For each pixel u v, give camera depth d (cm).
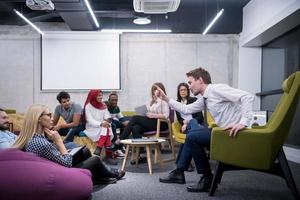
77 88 689
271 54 624
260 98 659
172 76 704
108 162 435
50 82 687
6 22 668
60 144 239
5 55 690
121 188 281
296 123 499
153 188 280
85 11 570
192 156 273
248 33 624
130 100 701
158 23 679
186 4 654
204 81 276
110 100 546
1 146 251
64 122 466
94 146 441
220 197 247
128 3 643
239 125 237
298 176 335
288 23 490
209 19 673
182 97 438
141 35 703
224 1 633
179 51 704
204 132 266
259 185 290
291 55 538
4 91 689
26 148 217
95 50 693
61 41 689
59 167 202
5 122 275
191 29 676
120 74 696
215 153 245
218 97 262
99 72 693
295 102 234
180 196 251
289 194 257
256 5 581
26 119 222
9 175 183
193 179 321
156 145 392
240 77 671
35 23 698
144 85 702
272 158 237
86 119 441
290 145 512
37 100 691
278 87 591
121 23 684
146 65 704
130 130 427
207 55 702
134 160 422
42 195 187
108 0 632
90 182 211
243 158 238
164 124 425
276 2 491
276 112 242
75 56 691
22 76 691
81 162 273
